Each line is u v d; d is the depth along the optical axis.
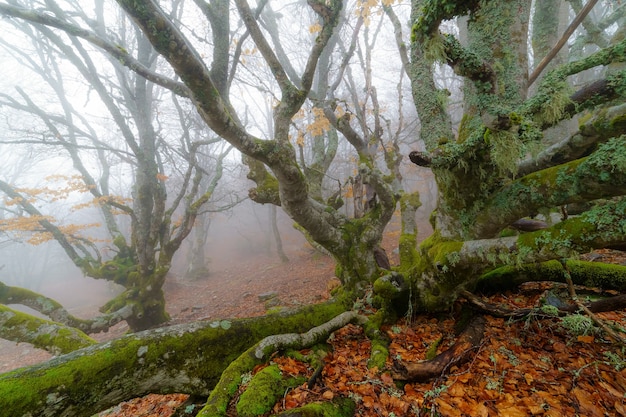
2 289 6.75
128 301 9.07
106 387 2.60
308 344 3.49
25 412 2.17
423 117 3.73
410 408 2.50
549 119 2.24
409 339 3.77
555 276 3.89
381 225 5.62
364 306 4.73
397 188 7.57
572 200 2.38
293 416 2.19
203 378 3.12
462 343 3.05
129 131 9.11
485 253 2.93
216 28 4.57
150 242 9.30
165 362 2.96
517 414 2.21
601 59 1.97
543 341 3.09
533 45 5.71
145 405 4.05
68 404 2.39
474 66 2.26
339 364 3.31
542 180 2.55
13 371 2.43
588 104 2.11
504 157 2.24
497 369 2.77
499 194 2.93
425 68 3.75
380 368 3.08
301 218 4.62
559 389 2.42
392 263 10.65
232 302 11.82
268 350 3.15
